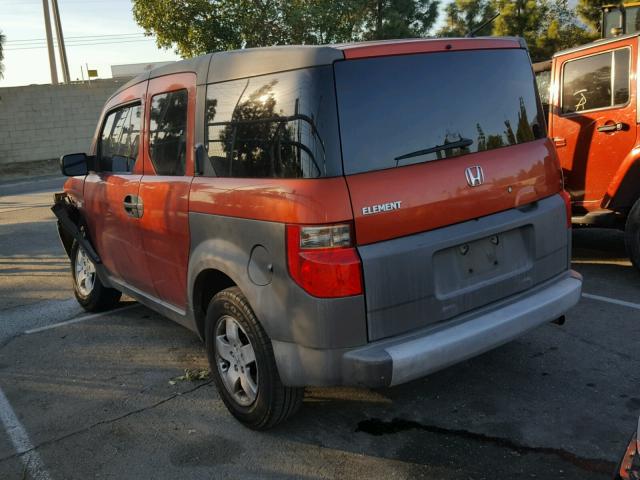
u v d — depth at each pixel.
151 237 3.90
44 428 3.48
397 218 2.70
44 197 16.45
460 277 2.92
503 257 3.10
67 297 6.25
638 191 5.30
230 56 3.24
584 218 5.75
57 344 4.83
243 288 2.96
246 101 3.04
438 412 3.35
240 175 3.07
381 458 2.95
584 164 5.76
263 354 2.96
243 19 22.09
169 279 3.84
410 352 2.64
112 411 3.63
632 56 5.16
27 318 5.60
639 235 5.16
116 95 4.62
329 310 2.61
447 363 2.74
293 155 2.73
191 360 4.35
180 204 3.48
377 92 2.74
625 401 3.34
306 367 2.74
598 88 5.55
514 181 3.12
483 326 2.86
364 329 2.65
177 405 3.65
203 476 2.91
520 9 20.73
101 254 4.95
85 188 4.99
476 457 2.90
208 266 3.24
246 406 3.24
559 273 3.42
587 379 3.62
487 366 3.88
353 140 2.66
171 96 3.73
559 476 2.72
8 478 3.01
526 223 3.15
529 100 3.34
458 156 2.93
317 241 2.60
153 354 4.50
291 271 2.69
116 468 3.03
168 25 22.08
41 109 24.78
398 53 2.82
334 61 2.67
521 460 2.86
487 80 3.12
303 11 21.88
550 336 4.30
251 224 2.90
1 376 4.27
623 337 4.21
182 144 3.57
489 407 3.37
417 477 2.78
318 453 3.03
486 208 3.00
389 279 2.67
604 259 6.25
